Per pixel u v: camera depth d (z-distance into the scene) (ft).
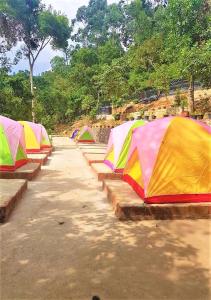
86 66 173.99
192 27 56.95
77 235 17.97
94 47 239.30
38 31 128.88
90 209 23.41
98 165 40.86
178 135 22.20
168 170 21.56
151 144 22.59
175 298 11.68
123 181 28.96
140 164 22.76
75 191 29.53
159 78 83.61
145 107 97.14
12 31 123.54
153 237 17.69
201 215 21.08
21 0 120.47
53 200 26.07
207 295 11.90
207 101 70.90
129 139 35.29
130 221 20.49
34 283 12.68
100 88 139.03
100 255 15.30
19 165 37.68
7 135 35.81
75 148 78.28
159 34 103.86
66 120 175.63
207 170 21.90
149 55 104.42
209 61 50.55
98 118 139.23
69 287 12.37
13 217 21.39
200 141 22.25
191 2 55.06
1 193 24.14
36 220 20.77
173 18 58.39
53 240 17.22
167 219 20.83
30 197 27.07
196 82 83.41
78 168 44.29
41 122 111.45
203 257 15.12
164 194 21.27
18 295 11.81
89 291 12.10
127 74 116.16
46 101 164.66
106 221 20.49
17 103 82.69
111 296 11.76
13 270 13.76
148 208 20.70
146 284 12.64
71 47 237.86
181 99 78.95
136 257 15.08
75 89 167.73
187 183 21.62
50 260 14.75
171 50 61.67
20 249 16.02
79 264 14.34
